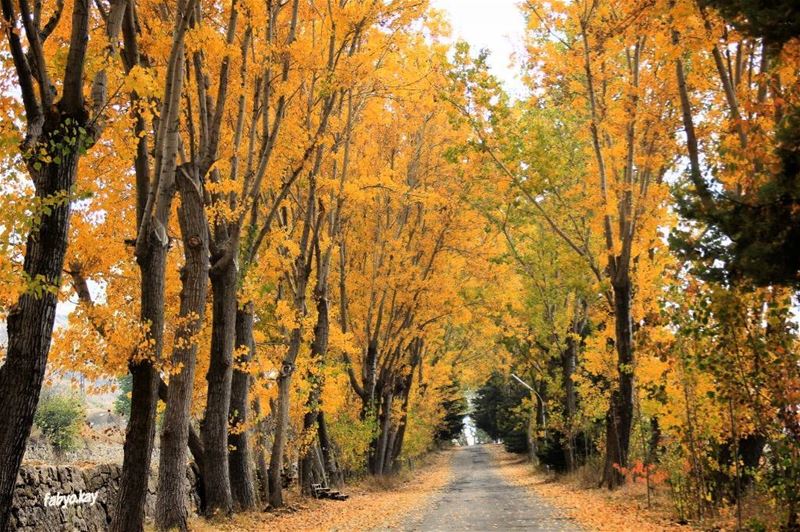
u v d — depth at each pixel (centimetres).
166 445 1204
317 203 1922
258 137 1552
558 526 1320
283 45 1357
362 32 1472
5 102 750
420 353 3656
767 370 1013
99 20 1194
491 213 2364
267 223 1444
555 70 1803
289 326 1727
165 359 991
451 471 4638
